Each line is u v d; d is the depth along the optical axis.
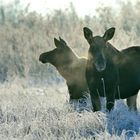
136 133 20.67
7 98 27.33
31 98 26.47
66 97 26.11
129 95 24.19
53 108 23.78
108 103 23.28
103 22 38.78
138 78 24.02
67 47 25.45
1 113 23.28
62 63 25.38
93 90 23.27
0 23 45.34
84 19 41.62
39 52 37.69
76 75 25.11
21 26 41.81
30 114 23.02
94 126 20.97
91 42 22.86
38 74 36.47
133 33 37.19
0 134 20.22
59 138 19.80
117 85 23.59
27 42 38.56
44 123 21.25
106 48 23.02
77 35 37.28
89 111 23.48
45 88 31.16
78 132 20.45
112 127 21.02
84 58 25.48
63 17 42.31
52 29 39.84
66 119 21.44
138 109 24.92
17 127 21.33
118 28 36.16
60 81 35.34
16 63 37.84
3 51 38.44
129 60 23.89
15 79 34.44
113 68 23.22
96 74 23.02
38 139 19.94
